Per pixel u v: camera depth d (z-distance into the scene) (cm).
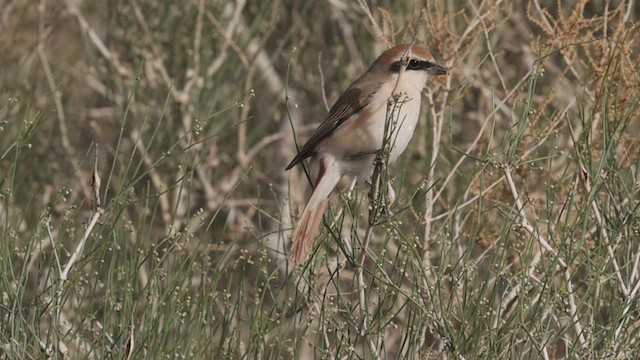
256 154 1644
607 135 928
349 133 1117
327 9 1627
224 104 1564
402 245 943
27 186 1438
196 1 1582
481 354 842
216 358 905
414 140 1437
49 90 1557
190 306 980
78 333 919
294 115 1650
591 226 977
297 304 911
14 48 1622
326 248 924
